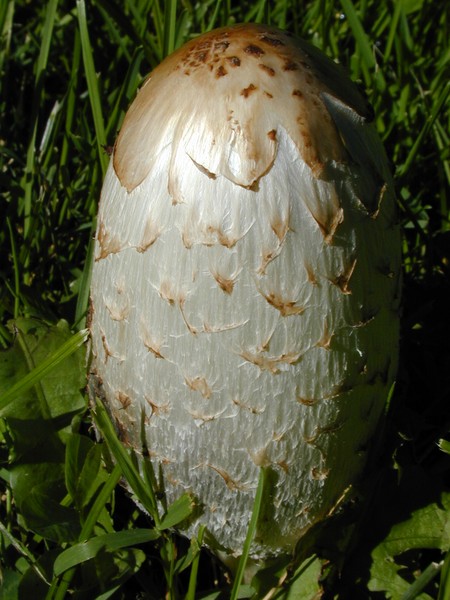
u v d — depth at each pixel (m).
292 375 0.15
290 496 0.17
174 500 0.18
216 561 0.20
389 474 0.19
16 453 0.19
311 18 0.33
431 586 0.19
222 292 0.15
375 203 0.16
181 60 0.16
